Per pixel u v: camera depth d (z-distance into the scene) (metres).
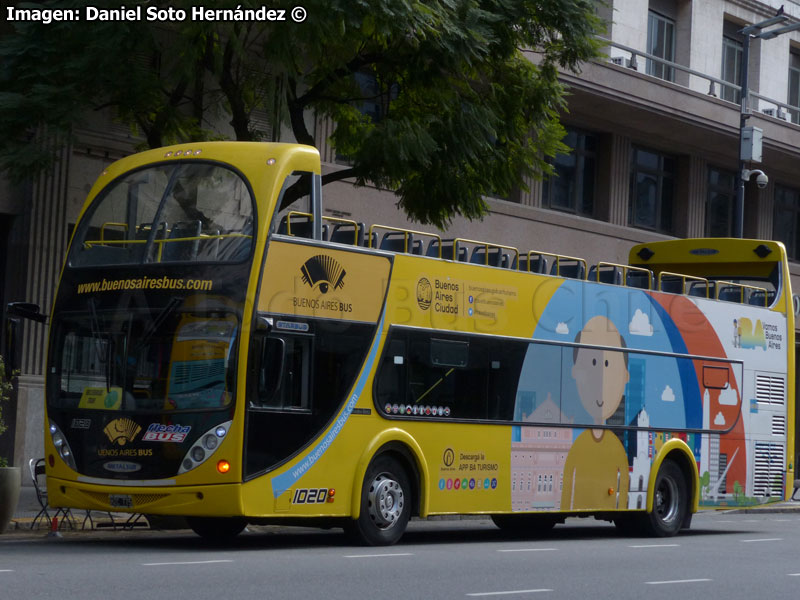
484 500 17.83
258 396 14.95
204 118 24.17
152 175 15.97
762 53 43.09
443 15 19.84
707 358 21.97
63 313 15.91
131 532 18.77
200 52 19.05
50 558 13.80
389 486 16.64
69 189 25.08
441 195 22.27
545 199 35.47
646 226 39.00
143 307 15.35
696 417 21.66
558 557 16.05
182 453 14.82
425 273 17.27
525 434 18.55
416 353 17.02
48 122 18.92
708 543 19.58
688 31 40.25
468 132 21.41
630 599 11.70
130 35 18.39
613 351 20.20
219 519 17.88
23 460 24.61
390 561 14.45
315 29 18.38
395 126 20.81
